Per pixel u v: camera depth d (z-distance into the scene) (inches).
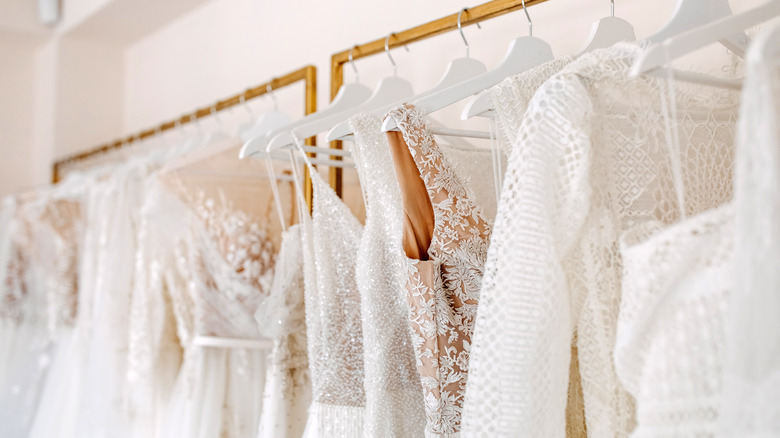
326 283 51.8
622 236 33.6
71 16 122.4
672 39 32.2
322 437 50.6
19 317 101.1
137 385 70.6
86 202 94.3
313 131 53.7
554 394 35.1
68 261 94.3
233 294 66.9
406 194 43.1
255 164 70.5
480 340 35.9
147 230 70.1
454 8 70.7
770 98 25.4
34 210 97.5
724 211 30.0
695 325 30.2
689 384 29.9
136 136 99.3
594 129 36.3
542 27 63.7
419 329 43.4
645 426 30.7
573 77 35.2
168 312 73.0
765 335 25.3
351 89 62.9
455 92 44.6
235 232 67.9
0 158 133.2
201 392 67.5
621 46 36.1
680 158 40.0
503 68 46.5
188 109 114.5
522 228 34.9
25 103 136.2
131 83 132.5
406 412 48.0
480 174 51.6
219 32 108.0
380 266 47.1
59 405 89.9
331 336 51.6
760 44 25.7
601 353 36.5
